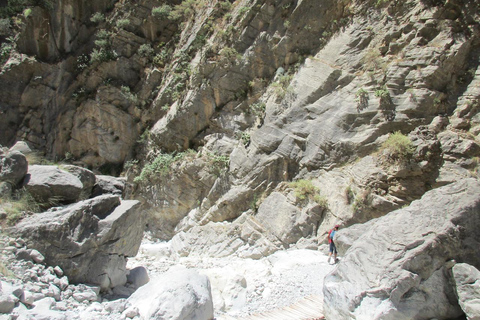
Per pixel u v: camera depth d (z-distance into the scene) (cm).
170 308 627
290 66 1712
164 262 1349
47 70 2311
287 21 1719
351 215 1352
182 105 1934
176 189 1881
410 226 736
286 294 1001
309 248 1399
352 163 1434
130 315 631
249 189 1641
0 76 2275
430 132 1333
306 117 1586
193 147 1941
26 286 632
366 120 1439
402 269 683
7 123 2302
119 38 2238
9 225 726
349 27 1581
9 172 789
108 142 2208
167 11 2186
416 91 1377
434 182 1284
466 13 1409
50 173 842
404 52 1432
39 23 2284
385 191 1334
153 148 2066
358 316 680
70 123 2273
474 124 1319
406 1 1473
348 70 1532
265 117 1691
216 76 1847
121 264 825
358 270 736
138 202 871
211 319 698
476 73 1366
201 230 1692
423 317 672
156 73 2172
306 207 1462
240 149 1719
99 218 789
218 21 1947
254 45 1783
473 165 1259
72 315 602
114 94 2205
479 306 636
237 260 1437
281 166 1605
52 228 717
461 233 718
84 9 2358
